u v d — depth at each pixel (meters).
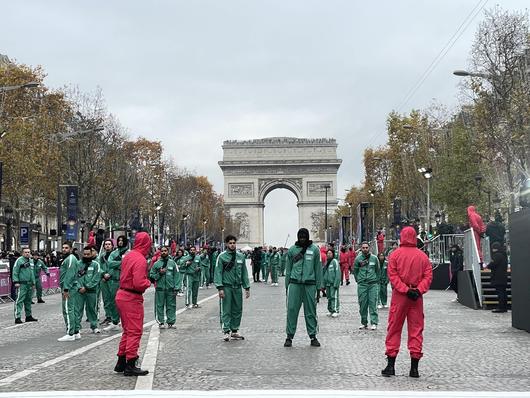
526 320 24.36
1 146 66.38
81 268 24.97
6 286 45.81
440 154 83.62
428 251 56.09
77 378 15.68
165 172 117.62
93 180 82.19
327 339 22.86
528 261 24.00
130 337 15.97
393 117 91.69
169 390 13.94
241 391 13.55
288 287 21.12
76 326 23.70
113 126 88.19
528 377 15.44
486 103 58.22
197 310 36.06
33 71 79.25
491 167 67.75
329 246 31.94
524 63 57.06
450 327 26.12
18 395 13.37
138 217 89.88
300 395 13.12
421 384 14.68
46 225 98.44
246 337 23.42
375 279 26.22
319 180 171.50
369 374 15.94
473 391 13.70
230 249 22.58
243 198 171.75
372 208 113.50
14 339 24.08
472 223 37.25
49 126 75.56
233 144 172.88
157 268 27.19
